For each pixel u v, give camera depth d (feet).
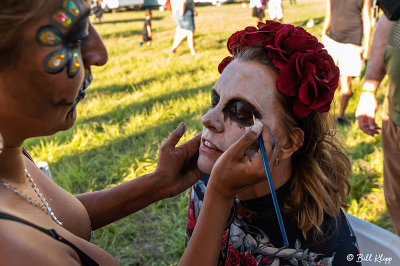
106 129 16.55
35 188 2.97
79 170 13.51
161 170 4.17
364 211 10.77
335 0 15.60
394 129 7.66
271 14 37.63
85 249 2.70
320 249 4.28
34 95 2.26
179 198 12.12
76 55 2.36
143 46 34.65
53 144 15.70
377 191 11.74
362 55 16.21
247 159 3.23
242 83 3.79
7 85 2.18
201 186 5.02
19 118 2.32
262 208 4.33
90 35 2.53
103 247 10.19
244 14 54.49
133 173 13.01
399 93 7.23
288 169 4.33
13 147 2.58
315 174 4.28
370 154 13.61
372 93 8.61
